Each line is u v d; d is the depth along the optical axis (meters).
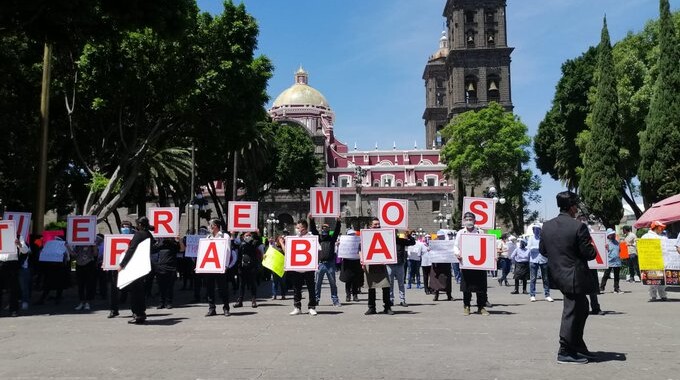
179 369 7.52
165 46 24.06
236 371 7.36
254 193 52.31
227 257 14.00
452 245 17.81
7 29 15.95
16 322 13.13
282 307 16.39
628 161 44.06
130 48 23.73
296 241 14.16
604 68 42.16
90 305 17.05
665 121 34.06
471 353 8.55
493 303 16.83
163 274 16.22
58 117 28.25
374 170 99.25
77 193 39.69
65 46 17.25
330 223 86.19
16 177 29.61
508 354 8.45
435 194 96.06
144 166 37.78
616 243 20.17
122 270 12.51
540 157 61.88
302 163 67.44
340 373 7.21
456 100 83.06
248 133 28.48
